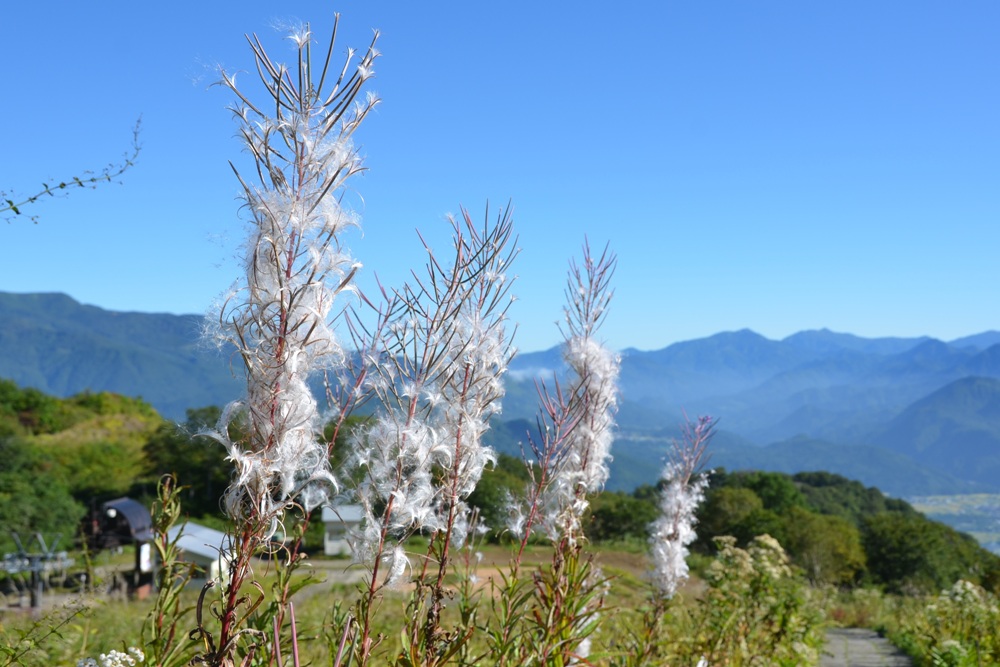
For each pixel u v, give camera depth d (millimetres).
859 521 84188
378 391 3008
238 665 2666
